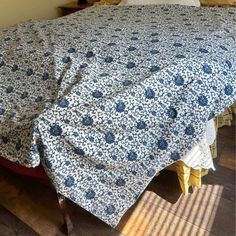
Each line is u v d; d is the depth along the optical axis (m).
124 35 1.65
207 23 1.81
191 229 1.38
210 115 1.21
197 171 1.51
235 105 2.07
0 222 1.50
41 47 1.55
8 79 1.42
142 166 1.21
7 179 1.75
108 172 1.20
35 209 1.55
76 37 1.66
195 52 1.33
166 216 1.45
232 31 1.66
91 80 1.19
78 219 1.47
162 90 1.15
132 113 1.11
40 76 1.35
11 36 1.83
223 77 1.25
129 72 1.25
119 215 1.33
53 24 2.00
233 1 2.47
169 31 1.67
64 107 1.08
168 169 1.65
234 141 1.93
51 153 1.06
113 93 1.13
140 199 1.55
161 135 1.17
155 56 1.33
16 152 1.13
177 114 1.15
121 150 1.13
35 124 1.04
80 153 1.10
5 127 1.17
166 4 2.41
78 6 3.11
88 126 1.08
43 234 1.42
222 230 1.37
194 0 2.52
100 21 2.03
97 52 1.43
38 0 3.06
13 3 2.84
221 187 1.60
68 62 1.37
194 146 1.27
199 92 1.18
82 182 1.17
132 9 2.35
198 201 1.52
